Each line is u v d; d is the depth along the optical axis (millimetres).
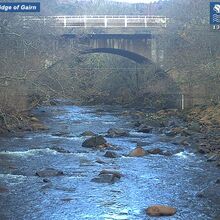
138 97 66875
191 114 48094
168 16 59062
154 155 28094
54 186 20484
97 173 23031
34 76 42094
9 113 40312
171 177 22328
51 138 34562
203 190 19750
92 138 31062
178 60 56094
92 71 73625
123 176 22516
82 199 18578
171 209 16891
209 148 29469
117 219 16219
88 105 65875
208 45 51812
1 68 39625
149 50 57125
